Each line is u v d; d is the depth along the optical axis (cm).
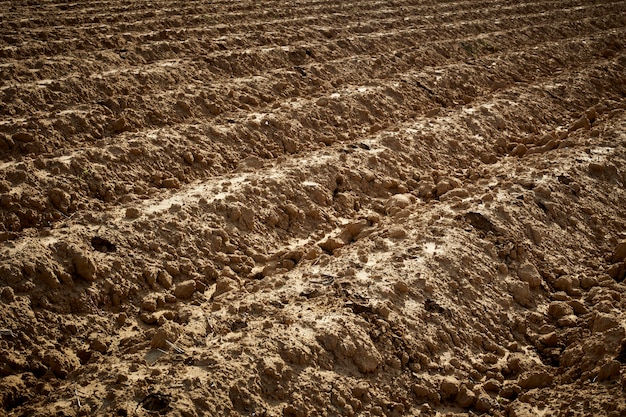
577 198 766
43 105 925
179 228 690
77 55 1123
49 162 766
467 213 696
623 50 1507
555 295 634
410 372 517
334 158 866
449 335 557
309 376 481
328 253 718
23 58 1094
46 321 566
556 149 915
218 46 1255
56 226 673
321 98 1033
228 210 732
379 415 477
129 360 509
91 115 893
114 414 429
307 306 555
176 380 457
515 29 1584
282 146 933
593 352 524
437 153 944
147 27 1355
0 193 704
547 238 697
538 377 522
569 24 1666
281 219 759
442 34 1512
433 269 607
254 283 643
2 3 1521
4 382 501
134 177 795
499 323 591
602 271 682
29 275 580
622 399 462
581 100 1189
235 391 453
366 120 1038
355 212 814
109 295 611
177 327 530
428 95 1149
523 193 746
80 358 554
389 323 539
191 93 1011
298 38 1363
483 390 520
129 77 1027
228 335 521
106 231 657
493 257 649
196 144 873
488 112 1059
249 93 1061
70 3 1571
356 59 1242
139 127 917
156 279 641
